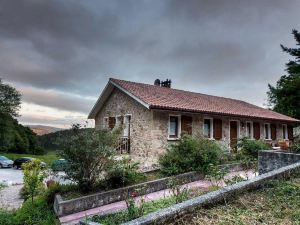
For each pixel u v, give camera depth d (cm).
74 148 1127
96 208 1048
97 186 1192
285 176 784
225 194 607
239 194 636
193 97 2172
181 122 1741
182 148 1496
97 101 2059
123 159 1282
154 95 1817
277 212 554
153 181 1216
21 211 1180
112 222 672
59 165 1238
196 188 1080
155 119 1636
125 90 1762
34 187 1323
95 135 1169
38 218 1066
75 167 1156
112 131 1260
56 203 1065
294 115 3359
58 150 1162
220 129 1966
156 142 1622
